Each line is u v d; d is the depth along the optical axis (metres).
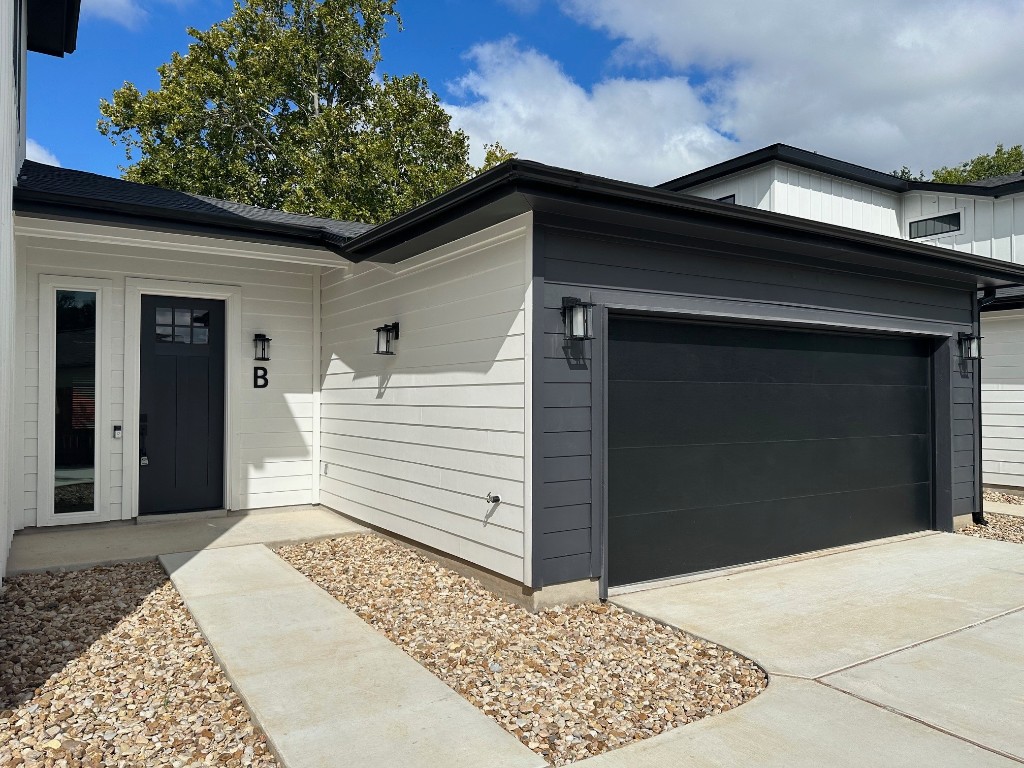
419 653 3.72
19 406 6.37
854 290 6.29
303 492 7.96
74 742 2.70
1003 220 11.36
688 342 5.31
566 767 2.54
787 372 5.99
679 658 3.65
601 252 4.67
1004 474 9.60
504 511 4.63
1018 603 4.57
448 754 2.58
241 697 3.10
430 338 5.63
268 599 4.54
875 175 11.92
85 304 6.75
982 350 9.89
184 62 20.02
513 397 4.53
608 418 4.82
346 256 6.16
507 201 4.11
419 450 5.80
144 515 7.07
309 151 20.09
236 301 7.51
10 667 3.44
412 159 19.61
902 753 2.63
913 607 4.48
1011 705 3.06
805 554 6.01
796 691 3.19
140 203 5.49
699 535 5.32
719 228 4.84
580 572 4.53
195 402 7.41
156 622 4.18
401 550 6.06
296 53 21.36
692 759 2.59
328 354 7.84
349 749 2.61
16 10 5.34
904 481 7.02
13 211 5.06
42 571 5.19
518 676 3.41
